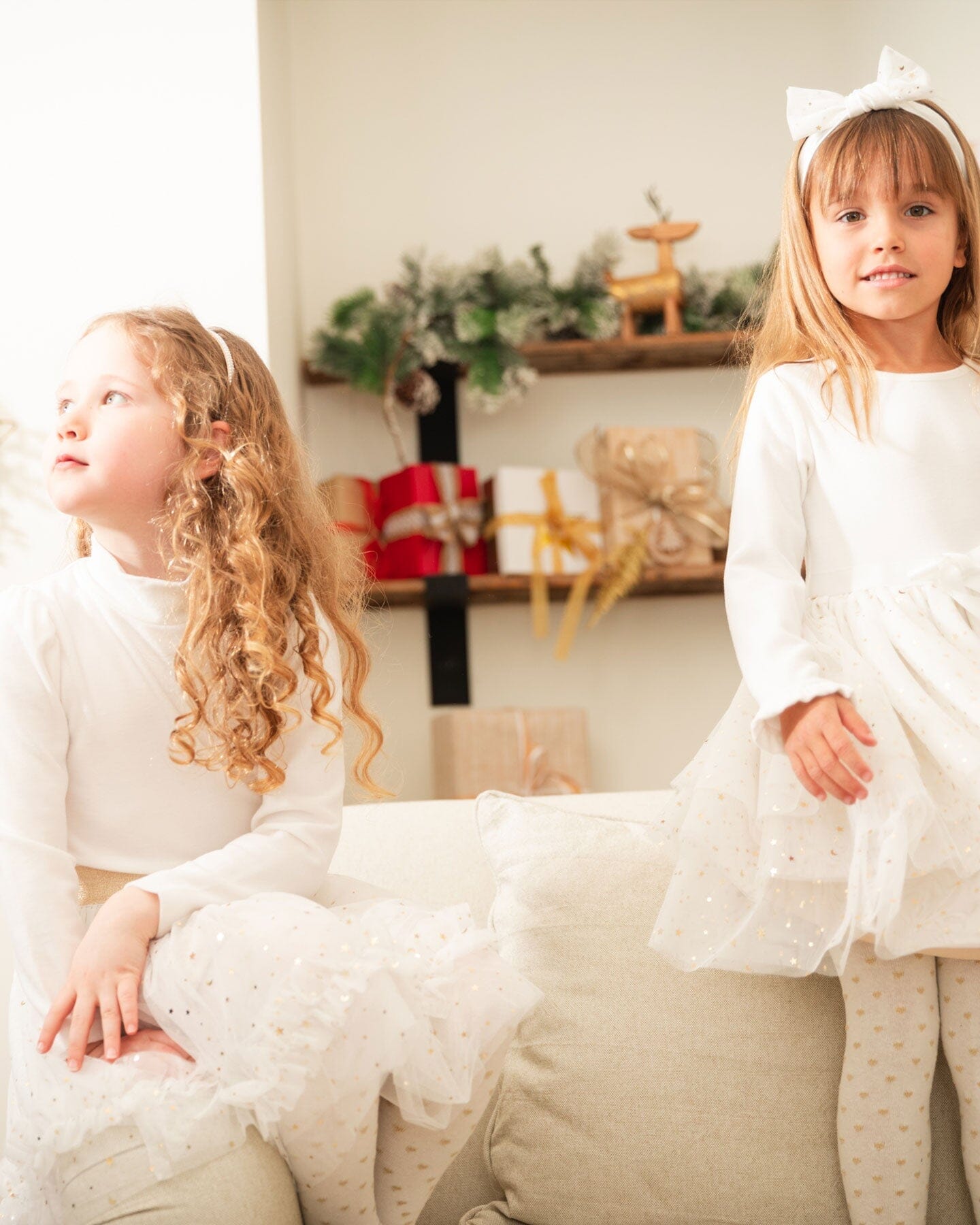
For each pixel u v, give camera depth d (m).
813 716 1.05
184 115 2.14
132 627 1.09
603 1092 1.21
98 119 2.13
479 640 2.83
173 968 0.92
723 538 2.68
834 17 3.03
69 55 2.15
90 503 1.09
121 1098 0.85
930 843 1.02
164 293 2.09
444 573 2.60
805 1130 1.17
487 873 1.45
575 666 2.84
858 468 1.23
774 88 3.02
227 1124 0.86
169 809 1.07
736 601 1.17
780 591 1.16
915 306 1.24
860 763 1.02
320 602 1.25
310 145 2.92
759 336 1.41
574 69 3.01
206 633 1.08
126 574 1.11
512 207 2.94
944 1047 1.16
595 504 2.67
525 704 2.81
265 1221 0.84
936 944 1.02
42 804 1.01
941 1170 1.18
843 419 1.25
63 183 2.11
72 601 1.10
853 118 1.30
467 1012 0.94
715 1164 1.17
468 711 2.54
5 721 1.03
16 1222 0.88
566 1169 1.20
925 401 1.24
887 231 1.23
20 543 1.96
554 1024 1.25
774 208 2.98
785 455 1.26
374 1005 0.89
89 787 1.06
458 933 0.97
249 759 1.06
